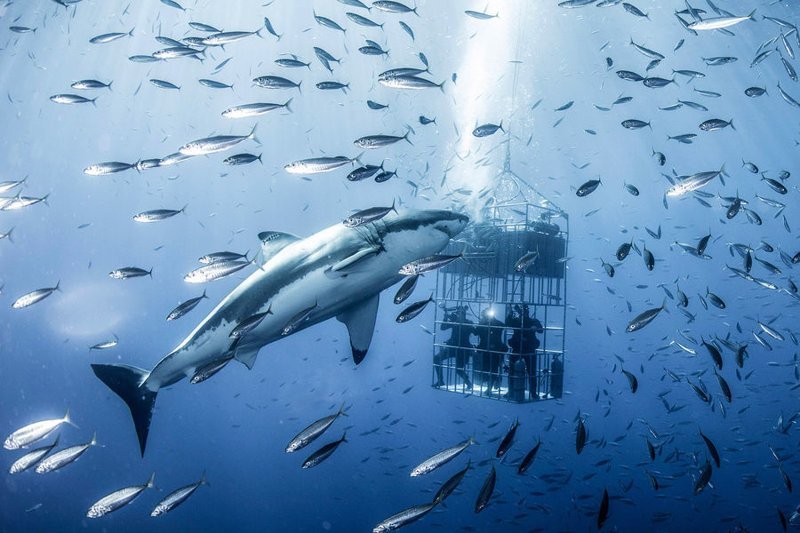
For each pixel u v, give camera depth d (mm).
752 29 24422
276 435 33312
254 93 34938
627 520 17703
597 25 24688
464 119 25312
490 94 24797
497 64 24578
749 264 8500
